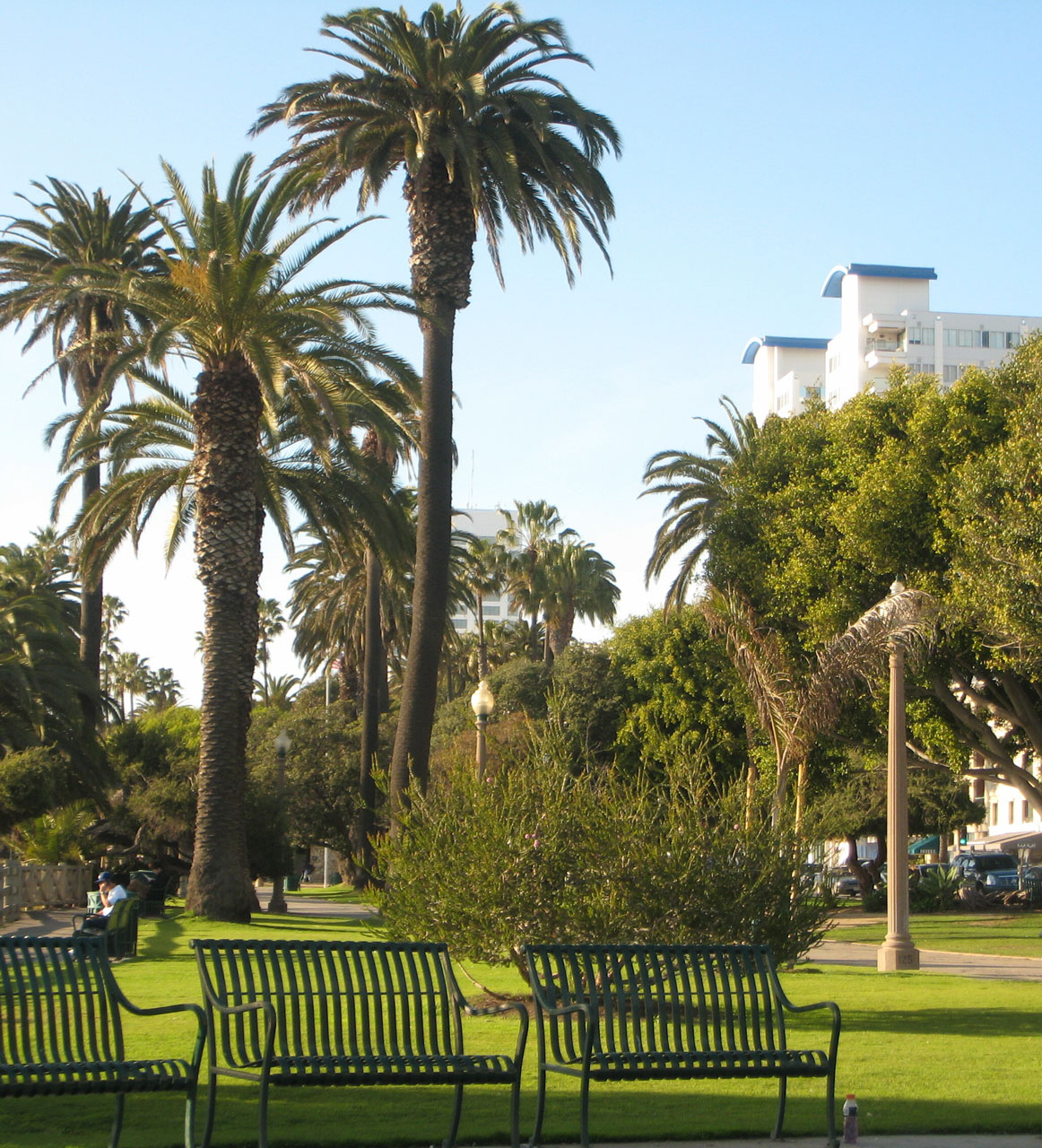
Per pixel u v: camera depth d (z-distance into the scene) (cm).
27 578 4925
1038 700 3281
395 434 2603
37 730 3928
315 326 2414
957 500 2748
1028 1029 1220
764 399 12181
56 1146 670
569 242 2702
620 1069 708
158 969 1653
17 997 749
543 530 7588
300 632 6350
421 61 2461
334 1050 743
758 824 1216
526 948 749
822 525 3145
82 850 3916
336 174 2736
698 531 4131
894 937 2025
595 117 2564
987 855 5031
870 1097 852
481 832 1184
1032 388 2839
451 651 6309
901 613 1998
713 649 4300
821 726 1984
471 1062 715
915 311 10144
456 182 2495
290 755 5375
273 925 2550
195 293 2311
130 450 2680
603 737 5016
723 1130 736
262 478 2678
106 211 3650
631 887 1143
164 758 4441
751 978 781
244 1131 720
